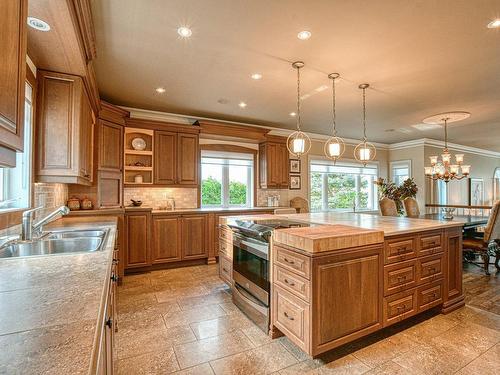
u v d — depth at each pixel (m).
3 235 1.82
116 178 3.89
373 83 3.51
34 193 2.36
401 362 1.96
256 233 2.41
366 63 2.97
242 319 2.59
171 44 2.60
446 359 2.00
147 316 2.64
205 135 5.12
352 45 2.61
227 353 2.06
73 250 1.87
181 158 4.68
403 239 2.34
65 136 2.45
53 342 0.61
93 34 2.30
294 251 2.00
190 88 3.71
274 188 5.66
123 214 3.59
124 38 2.49
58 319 0.72
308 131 6.29
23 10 1.07
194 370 1.87
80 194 3.55
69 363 0.54
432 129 6.07
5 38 0.93
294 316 1.99
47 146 2.40
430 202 7.07
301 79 3.40
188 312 2.73
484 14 2.14
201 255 4.48
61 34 1.87
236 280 2.84
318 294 1.85
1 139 0.89
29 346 0.59
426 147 7.11
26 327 0.67
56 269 1.17
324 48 2.67
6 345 0.59
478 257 4.87
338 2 2.01
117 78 3.38
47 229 2.26
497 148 8.55
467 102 4.26
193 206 5.04
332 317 1.91
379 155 7.66
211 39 2.51
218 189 5.43
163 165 4.53
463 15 2.16
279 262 2.17
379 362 1.96
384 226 2.55
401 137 6.97
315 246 1.84
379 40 2.52
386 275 2.22
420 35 2.44
